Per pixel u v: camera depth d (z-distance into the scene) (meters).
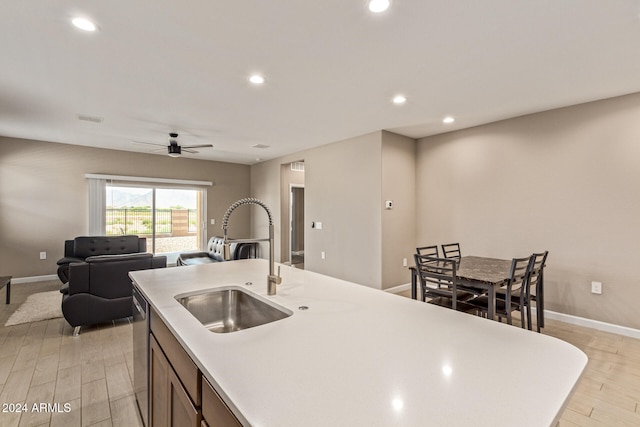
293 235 8.14
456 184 4.59
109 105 3.49
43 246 5.45
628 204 3.16
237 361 0.94
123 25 2.00
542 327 3.33
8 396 2.15
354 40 2.18
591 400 2.14
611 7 1.82
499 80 2.83
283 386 0.81
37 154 5.38
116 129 4.55
